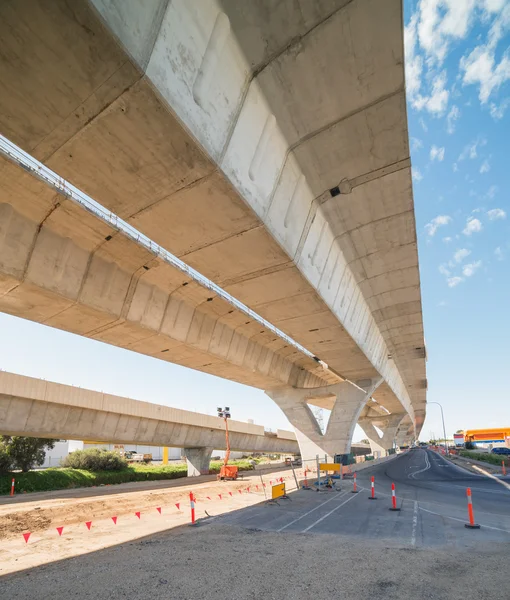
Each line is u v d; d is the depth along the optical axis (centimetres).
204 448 4491
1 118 699
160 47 633
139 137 733
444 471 3528
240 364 2439
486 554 757
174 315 1812
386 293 2141
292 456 8325
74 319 1521
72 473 3138
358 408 3416
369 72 893
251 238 1095
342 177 1222
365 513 1305
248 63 871
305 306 1623
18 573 738
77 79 620
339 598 551
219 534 1043
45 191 1091
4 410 2447
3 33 557
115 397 3191
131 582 651
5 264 1123
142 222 1020
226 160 828
